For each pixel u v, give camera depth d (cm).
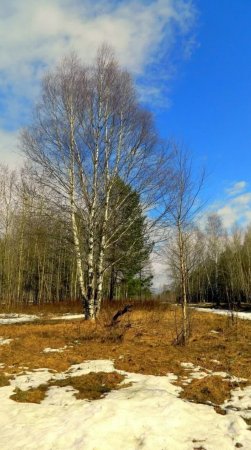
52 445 498
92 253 1645
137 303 2192
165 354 1029
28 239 3322
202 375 842
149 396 666
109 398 655
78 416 572
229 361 966
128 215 1717
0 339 1203
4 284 3422
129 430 546
